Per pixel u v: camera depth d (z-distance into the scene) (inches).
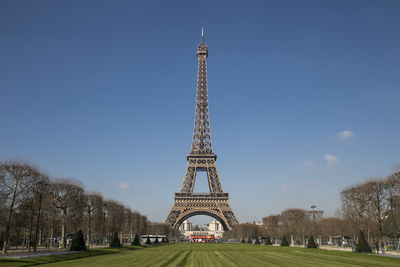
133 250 6609.3
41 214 7066.9
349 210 7637.8
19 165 5679.1
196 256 5098.4
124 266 3499.0
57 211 7539.4
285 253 6003.9
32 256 4338.1
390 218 6727.4
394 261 4281.5
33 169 5974.4
